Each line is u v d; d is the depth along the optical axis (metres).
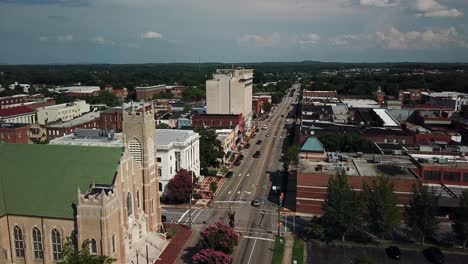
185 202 105.94
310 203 96.69
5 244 65.56
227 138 155.88
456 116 185.62
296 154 132.00
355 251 77.44
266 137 197.75
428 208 76.88
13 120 196.50
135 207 74.19
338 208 78.38
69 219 62.59
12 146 70.81
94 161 67.31
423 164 100.12
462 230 76.56
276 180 125.81
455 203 87.50
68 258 51.50
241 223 91.69
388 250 75.94
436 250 75.00
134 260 70.31
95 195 59.75
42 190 65.81
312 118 193.12
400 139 143.50
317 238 83.06
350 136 133.00
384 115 184.25
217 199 108.56
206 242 72.94
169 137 118.25
